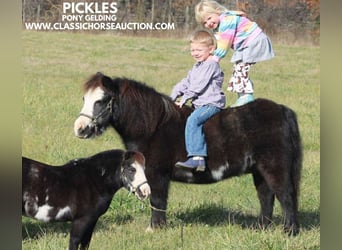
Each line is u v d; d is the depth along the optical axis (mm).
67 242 9258
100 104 9750
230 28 10625
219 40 10508
